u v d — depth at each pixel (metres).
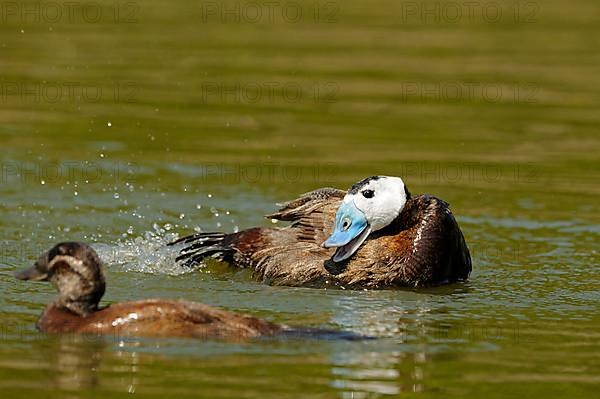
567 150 20.84
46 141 20.64
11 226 15.79
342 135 21.70
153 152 20.27
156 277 13.52
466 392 9.51
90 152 20.06
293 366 9.93
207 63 26.77
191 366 9.84
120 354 10.12
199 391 9.27
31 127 21.55
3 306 11.84
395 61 27.36
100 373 9.68
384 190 13.73
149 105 23.44
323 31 30.52
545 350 10.78
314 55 27.78
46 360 9.98
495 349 10.79
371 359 10.27
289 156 20.20
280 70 26.34
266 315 11.80
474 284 13.66
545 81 25.86
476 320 11.90
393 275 13.45
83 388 9.31
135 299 12.41
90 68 26.08
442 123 22.61
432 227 13.57
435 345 10.84
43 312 11.02
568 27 31.38
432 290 13.34
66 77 25.22
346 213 13.71
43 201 17.16
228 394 9.23
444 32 30.64
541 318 12.04
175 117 22.66
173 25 30.91
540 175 19.23
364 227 13.71
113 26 30.53
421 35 30.30
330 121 22.67
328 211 14.23
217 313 10.77
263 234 14.21
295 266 13.64
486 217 16.84
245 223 16.56
